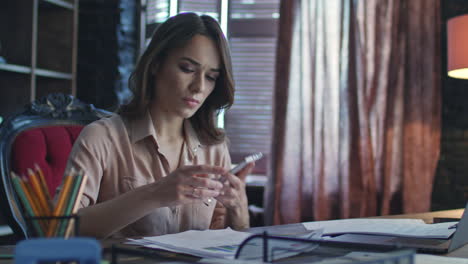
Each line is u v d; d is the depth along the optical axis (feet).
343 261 1.81
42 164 4.70
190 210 4.38
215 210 4.65
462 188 10.05
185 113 4.18
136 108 4.29
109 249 1.96
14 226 4.34
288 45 9.86
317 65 9.96
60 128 5.07
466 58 8.15
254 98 10.90
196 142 4.60
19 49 8.69
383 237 3.19
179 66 4.08
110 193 4.17
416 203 9.91
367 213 9.80
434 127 10.00
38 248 1.36
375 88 10.00
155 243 2.93
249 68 10.91
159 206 3.30
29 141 4.70
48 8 9.64
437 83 10.00
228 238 3.08
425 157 9.97
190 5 10.71
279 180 9.78
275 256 2.31
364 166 9.85
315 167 9.89
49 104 5.14
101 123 4.23
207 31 4.13
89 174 3.89
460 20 8.23
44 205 1.94
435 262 2.54
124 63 10.45
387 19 10.01
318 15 9.92
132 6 10.55
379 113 10.03
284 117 9.84
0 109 8.71
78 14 10.41
